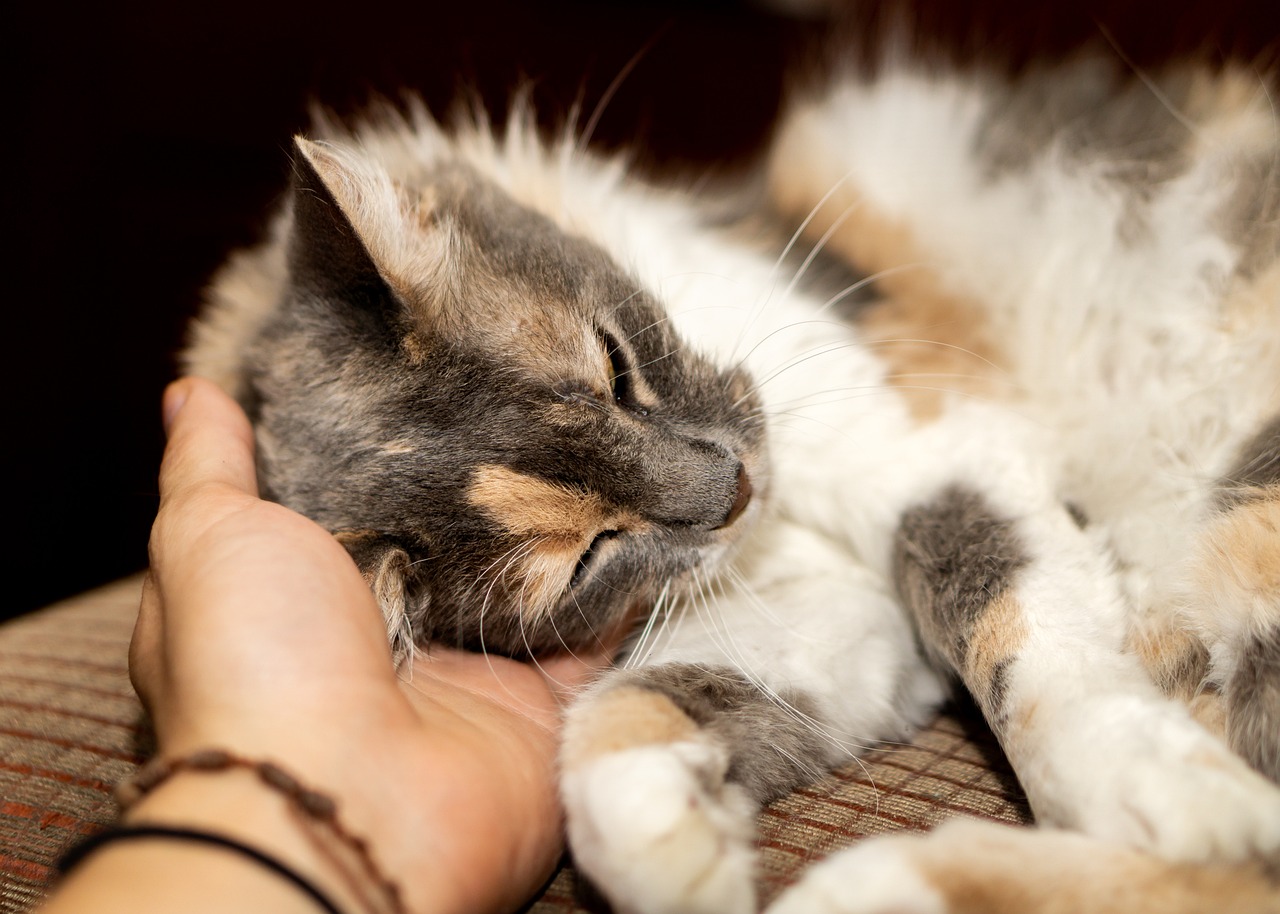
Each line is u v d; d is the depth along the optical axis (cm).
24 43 61
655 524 35
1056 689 30
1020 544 34
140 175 63
